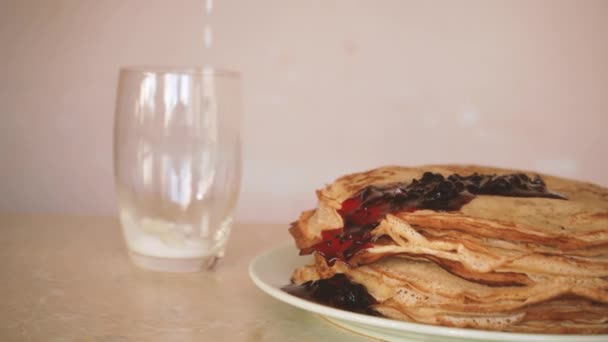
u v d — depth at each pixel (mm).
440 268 511
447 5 974
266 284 541
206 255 651
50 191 1002
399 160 996
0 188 1000
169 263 646
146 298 583
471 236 496
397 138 992
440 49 979
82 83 982
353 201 534
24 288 593
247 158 996
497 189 543
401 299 500
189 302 578
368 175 582
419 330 479
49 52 977
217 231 651
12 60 979
